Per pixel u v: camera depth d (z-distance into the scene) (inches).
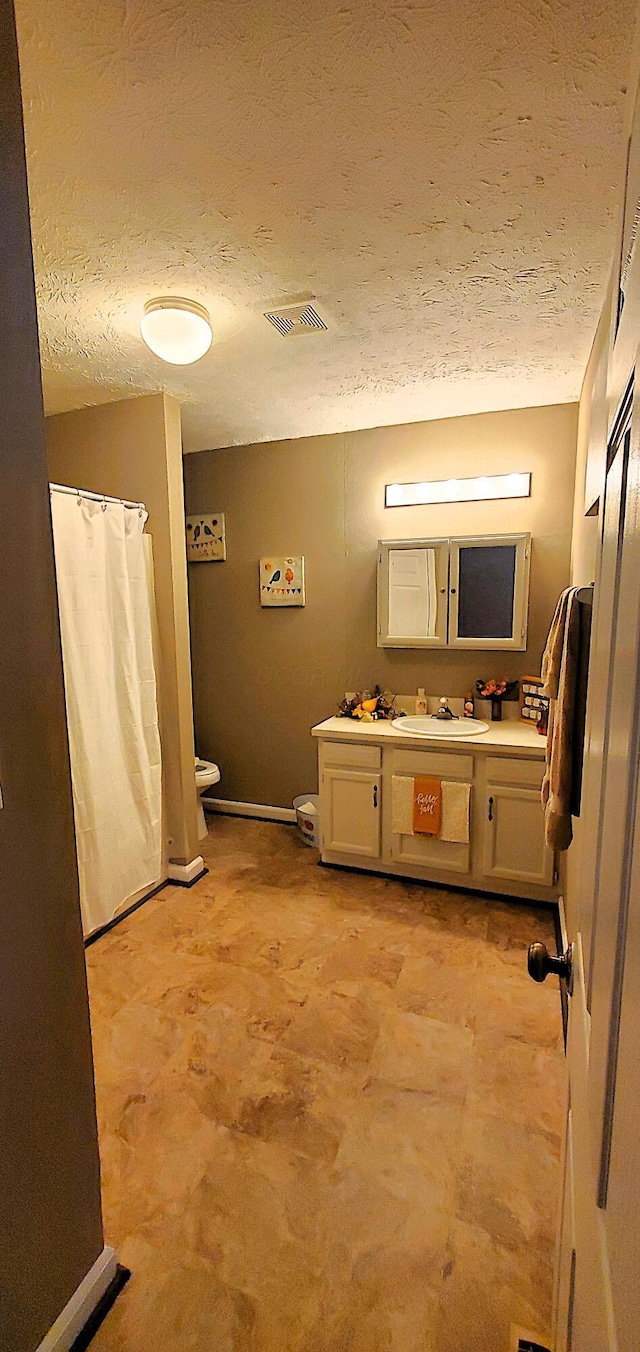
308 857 125.3
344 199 52.0
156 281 65.2
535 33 36.9
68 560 85.4
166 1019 74.4
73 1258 42.7
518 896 104.7
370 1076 65.1
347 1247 47.9
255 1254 47.6
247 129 44.1
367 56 38.5
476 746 101.8
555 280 65.9
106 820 94.2
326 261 61.9
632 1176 13.6
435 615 119.6
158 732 106.1
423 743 105.9
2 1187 36.6
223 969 85.0
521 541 110.7
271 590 139.2
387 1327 42.6
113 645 95.3
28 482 37.2
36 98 41.0
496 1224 49.5
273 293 68.3
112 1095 62.9
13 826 36.9
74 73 39.3
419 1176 53.7
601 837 22.4
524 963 85.7
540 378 96.3
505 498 114.9
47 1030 40.1
